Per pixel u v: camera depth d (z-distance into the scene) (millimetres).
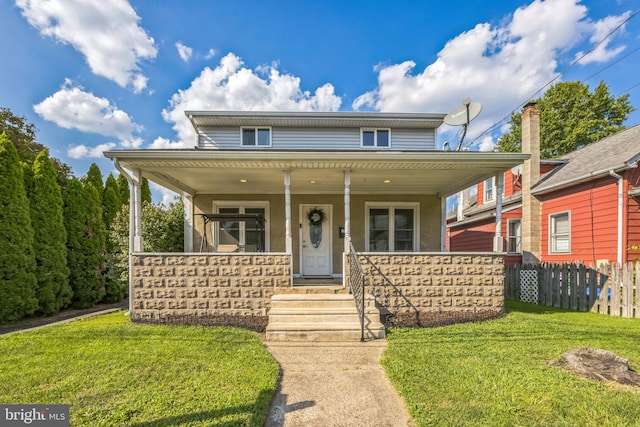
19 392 2830
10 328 5527
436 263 5582
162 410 2523
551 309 6598
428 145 9352
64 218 7492
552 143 20922
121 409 2535
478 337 4492
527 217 10047
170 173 6340
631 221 7223
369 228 8891
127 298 9219
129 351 3896
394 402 2764
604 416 2402
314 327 4617
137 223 5590
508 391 2799
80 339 4410
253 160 5406
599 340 4254
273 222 8664
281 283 5535
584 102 19875
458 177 6828
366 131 9305
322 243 8727
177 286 5414
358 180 7195
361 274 4684
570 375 3117
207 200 8602
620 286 5871
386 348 4125
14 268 5934
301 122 8992
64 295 7141
